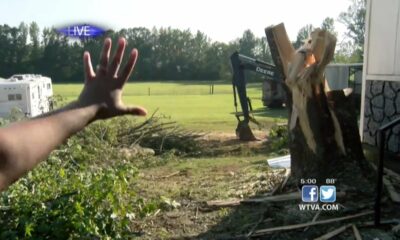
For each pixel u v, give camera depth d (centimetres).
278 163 759
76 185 458
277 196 545
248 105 1498
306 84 537
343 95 558
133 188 645
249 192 593
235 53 1395
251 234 444
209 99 3409
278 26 571
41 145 96
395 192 504
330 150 550
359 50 5312
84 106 111
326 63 529
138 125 1213
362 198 505
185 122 1867
